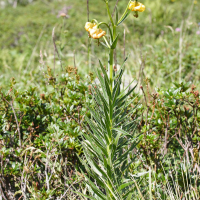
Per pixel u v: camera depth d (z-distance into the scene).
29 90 2.72
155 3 11.08
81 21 11.17
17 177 2.29
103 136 1.85
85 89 2.74
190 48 5.47
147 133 2.31
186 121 2.40
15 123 2.58
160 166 2.33
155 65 4.74
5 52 7.86
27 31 10.55
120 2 14.41
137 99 2.62
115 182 1.93
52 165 2.21
